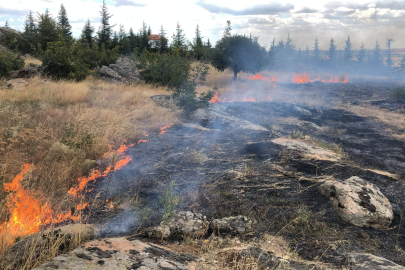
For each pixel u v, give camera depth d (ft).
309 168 17.52
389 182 16.20
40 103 30.14
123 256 8.13
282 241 10.83
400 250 10.20
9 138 18.22
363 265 8.55
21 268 7.73
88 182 15.83
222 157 19.72
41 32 91.30
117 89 44.52
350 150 23.53
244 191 14.85
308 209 13.16
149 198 14.17
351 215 11.98
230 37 71.15
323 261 9.25
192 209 13.24
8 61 47.85
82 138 20.18
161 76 52.60
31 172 14.58
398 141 26.53
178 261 8.46
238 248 9.72
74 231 9.70
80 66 51.03
